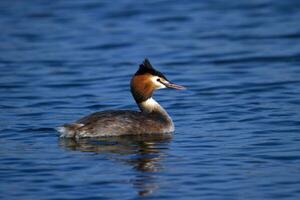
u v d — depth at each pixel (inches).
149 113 624.1
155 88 629.0
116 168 513.3
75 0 1393.9
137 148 565.0
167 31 1136.2
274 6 1277.1
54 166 520.7
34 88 818.2
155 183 482.6
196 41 1063.6
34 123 655.1
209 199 454.0
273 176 492.4
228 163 522.0
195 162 526.0
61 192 469.4
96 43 1068.5
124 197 458.9
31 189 475.8
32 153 555.5
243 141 579.8
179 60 955.3
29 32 1153.4
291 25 1131.9
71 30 1160.2
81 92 794.2
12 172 509.7
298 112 669.9
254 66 907.4
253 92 769.6
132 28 1163.9
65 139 596.7
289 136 589.6
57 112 701.3
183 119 666.8
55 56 993.5
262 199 451.8
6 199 459.8
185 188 472.7
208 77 857.5
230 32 1107.9
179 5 1325.0
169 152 552.7
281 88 780.6
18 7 1354.6
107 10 1296.8
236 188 471.2
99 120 599.8
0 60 975.6
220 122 648.4
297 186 472.1
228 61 940.6
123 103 738.2
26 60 973.2
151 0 1373.0
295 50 979.3
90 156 543.8
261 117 657.6
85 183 484.1
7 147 574.2
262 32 1098.7
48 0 1408.7
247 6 1291.8
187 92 784.9
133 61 955.3
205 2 1346.0
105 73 890.7
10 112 703.1
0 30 1173.1
